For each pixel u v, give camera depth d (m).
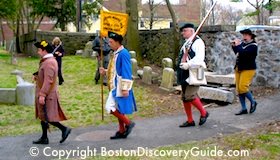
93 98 11.34
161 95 11.55
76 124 8.42
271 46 11.52
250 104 8.85
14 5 24.06
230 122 8.07
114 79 6.88
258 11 20.19
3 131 7.96
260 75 11.66
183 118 8.66
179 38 15.89
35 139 7.20
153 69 16.62
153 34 18.72
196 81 7.45
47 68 6.47
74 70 16.98
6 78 14.32
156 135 7.23
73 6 31.47
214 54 13.20
